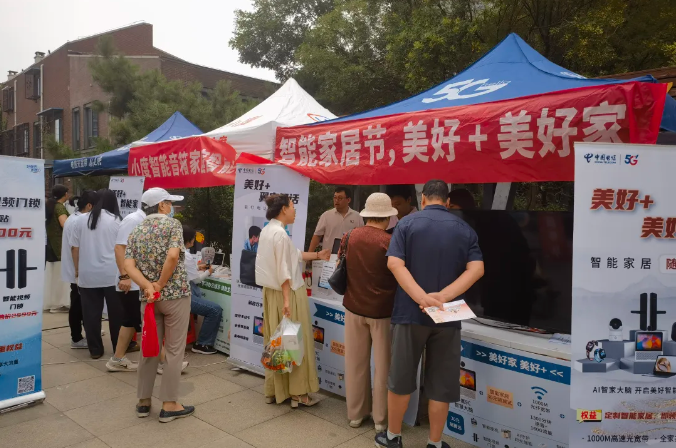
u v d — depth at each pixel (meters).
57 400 3.89
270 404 3.80
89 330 4.87
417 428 3.38
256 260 3.73
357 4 11.77
